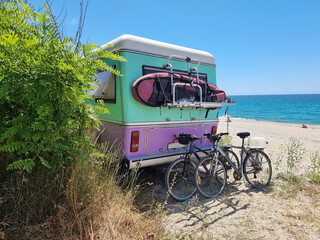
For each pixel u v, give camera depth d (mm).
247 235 3172
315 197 4359
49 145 2611
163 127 4539
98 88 4668
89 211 2840
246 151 4789
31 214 2670
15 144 2418
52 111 2504
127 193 3455
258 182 5027
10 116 2725
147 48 4352
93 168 3385
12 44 2311
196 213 3701
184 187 4582
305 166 6422
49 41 2711
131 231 2891
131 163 4102
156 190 4465
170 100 4195
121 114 4148
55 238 2541
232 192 4570
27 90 2332
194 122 5035
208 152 4578
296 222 3516
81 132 3096
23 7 2762
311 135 13828
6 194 2686
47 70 2484
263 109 53781
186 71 4934
